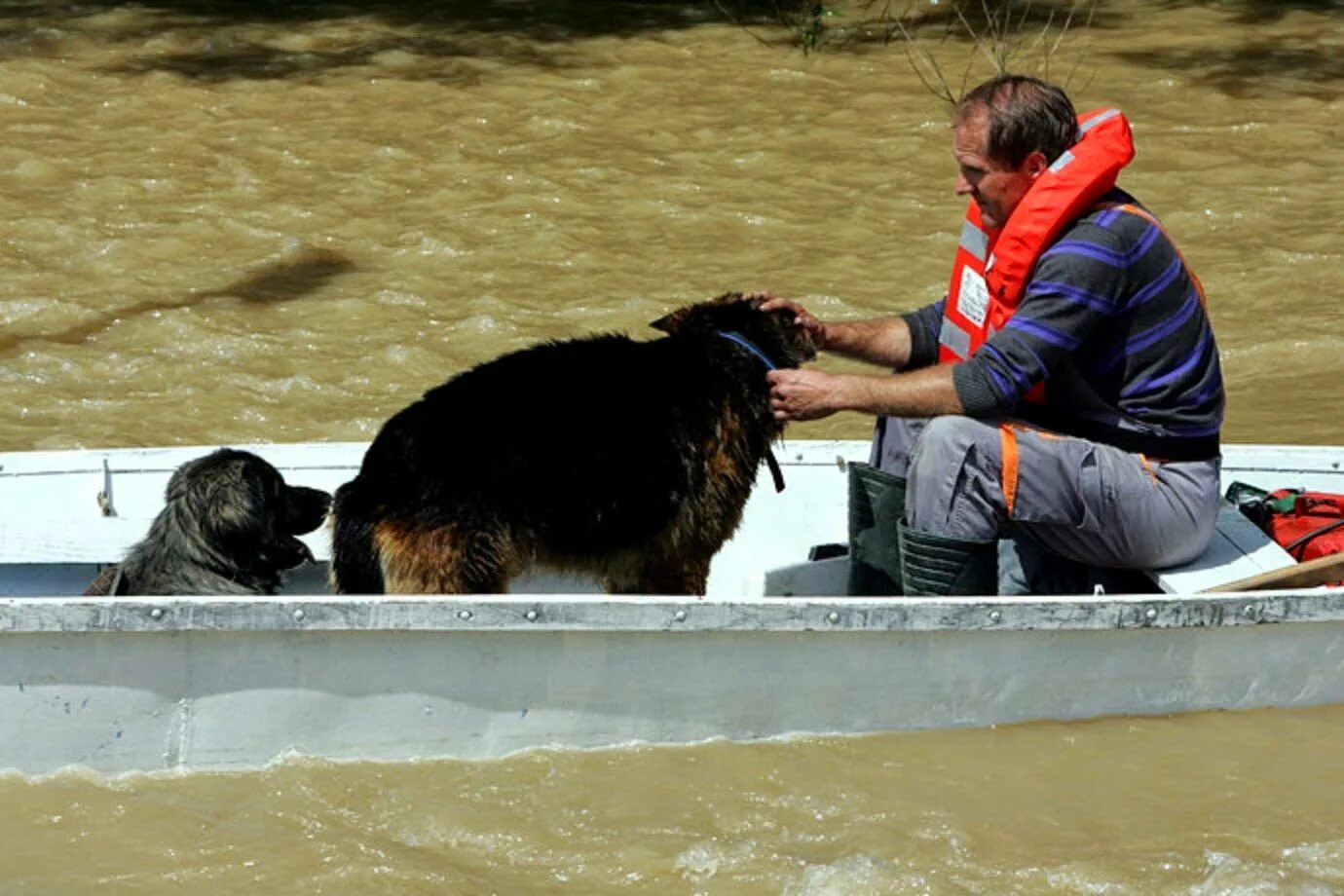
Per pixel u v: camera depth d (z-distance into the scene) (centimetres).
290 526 548
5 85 1362
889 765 507
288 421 802
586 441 526
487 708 497
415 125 1298
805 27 1555
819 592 625
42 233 1048
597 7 1683
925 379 513
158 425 794
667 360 546
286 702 487
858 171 1205
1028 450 516
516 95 1378
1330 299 975
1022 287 520
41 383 838
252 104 1345
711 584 660
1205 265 1030
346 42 1537
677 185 1170
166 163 1195
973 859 461
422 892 440
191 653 478
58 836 462
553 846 465
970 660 513
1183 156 1244
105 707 480
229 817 474
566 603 485
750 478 565
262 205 1113
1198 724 530
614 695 502
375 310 942
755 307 577
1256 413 825
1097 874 454
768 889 448
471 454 513
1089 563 544
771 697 510
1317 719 536
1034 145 516
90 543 611
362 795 486
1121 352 523
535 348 541
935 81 1428
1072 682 521
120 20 1581
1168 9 1672
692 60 1497
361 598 478
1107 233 511
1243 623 519
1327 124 1323
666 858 460
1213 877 452
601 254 1036
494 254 1032
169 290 967
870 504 580
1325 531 568
